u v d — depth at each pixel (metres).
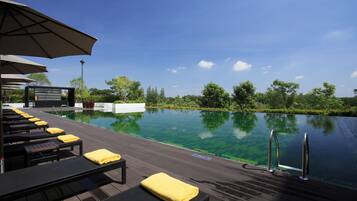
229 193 2.57
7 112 9.23
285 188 2.69
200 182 2.90
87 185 2.72
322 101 20.84
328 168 5.64
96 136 6.22
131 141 5.55
